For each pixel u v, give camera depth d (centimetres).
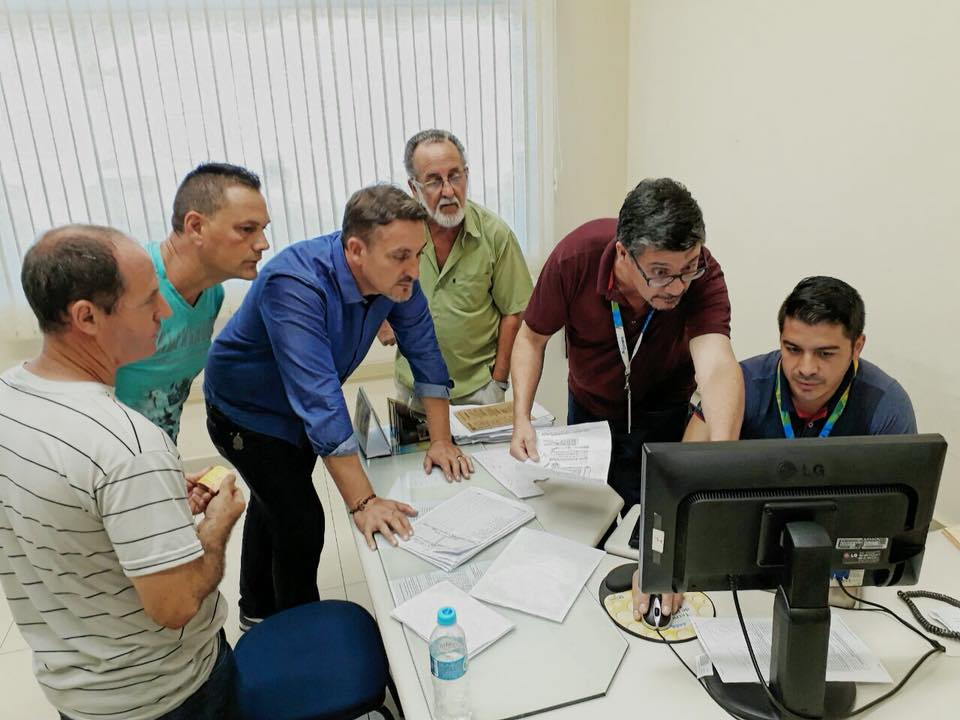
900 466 99
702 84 293
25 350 302
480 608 125
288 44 296
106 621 100
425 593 130
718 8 276
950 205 193
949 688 105
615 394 203
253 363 174
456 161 230
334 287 161
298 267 158
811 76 235
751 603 126
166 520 95
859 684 105
